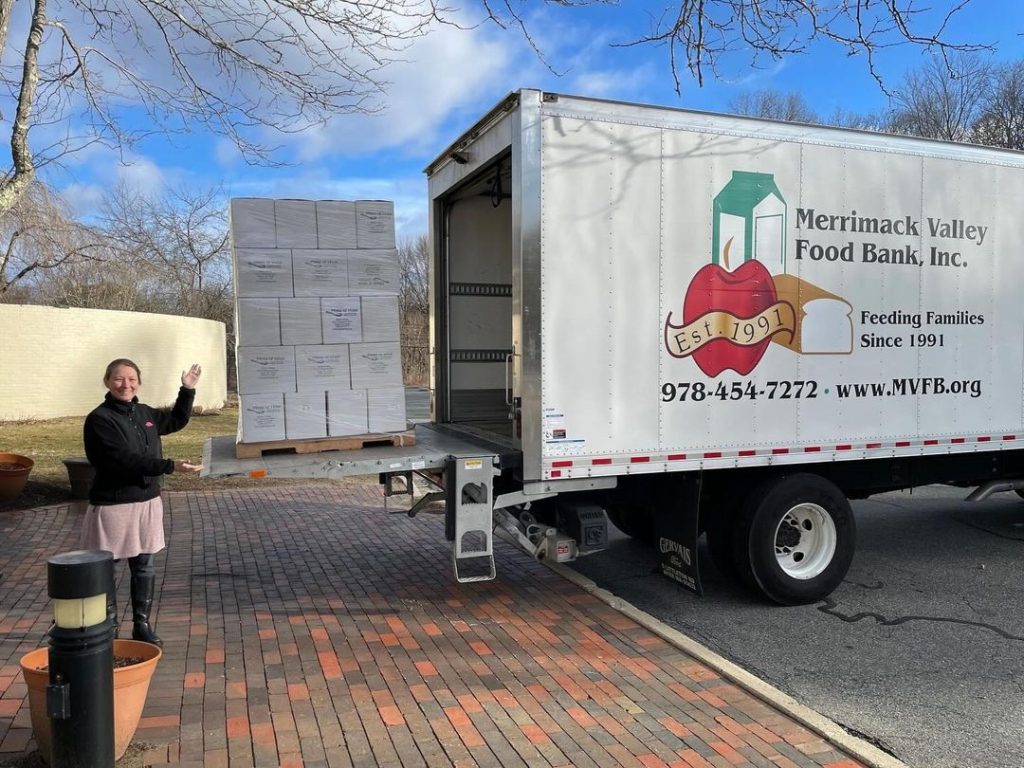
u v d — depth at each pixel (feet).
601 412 16.29
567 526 17.72
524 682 13.76
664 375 16.76
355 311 16.81
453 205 22.08
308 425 16.51
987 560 23.00
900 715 13.00
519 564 21.99
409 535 25.38
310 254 16.57
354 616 17.33
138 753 10.91
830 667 15.10
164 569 21.18
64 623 9.46
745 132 17.31
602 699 13.11
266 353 16.24
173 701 12.72
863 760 11.08
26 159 22.27
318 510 29.43
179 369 71.51
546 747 11.40
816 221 18.07
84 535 14.47
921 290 19.31
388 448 17.08
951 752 11.75
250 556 22.65
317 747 11.28
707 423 17.19
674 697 13.25
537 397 15.76
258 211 16.26
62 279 78.23
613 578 21.24
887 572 21.75
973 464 21.91
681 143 16.74
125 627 16.37
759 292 17.52
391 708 12.62
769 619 17.93
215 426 60.03
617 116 16.17
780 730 12.08
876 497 33.09
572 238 15.90
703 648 15.29
